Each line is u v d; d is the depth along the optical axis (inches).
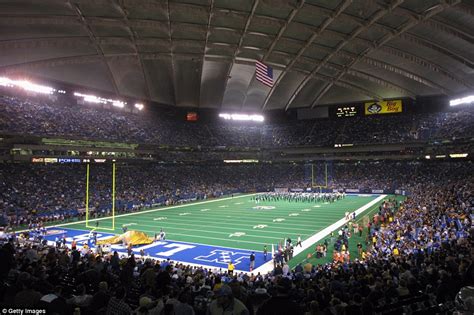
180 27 1417.3
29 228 1359.5
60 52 1599.4
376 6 1135.0
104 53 1699.1
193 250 989.2
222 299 181.8
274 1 1164.5
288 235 1187.3
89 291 368.8
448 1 1010.1
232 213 1722.4
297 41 1573.6
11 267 372.2
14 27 1246.3
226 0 1205.1
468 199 1197.7
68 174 1950.1
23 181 1702.8
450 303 241.4
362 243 1083.3
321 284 441.7
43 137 1779.0
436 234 798.5
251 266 810.2
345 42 1472.7
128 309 222.4
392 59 1665.8
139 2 1178.6
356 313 252.4
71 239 1146.7
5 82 1761.8
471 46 1282.0
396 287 350.0
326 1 1166.3
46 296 223.3
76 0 1130.7
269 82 1656.0
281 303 153.6
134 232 1092.5
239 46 1654.8
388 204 1617.9
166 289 326.3
